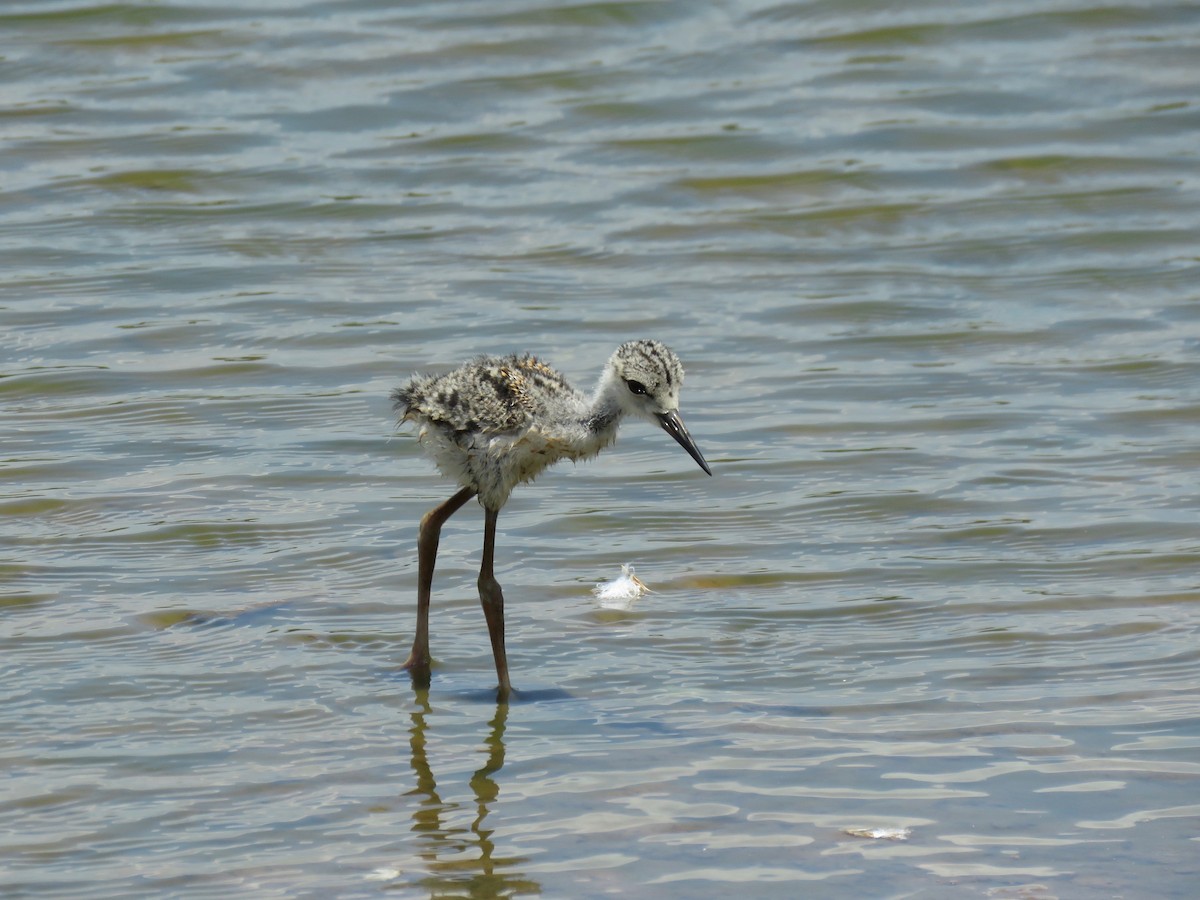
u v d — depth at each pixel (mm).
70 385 15109
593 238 18844
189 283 17500
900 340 16500
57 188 19641
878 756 9219
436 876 8031
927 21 24281
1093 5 24578
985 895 7797
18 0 24422
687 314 17047
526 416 10141
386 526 12602
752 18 24531
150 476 13336
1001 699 9930
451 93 22266
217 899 7816
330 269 17953
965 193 19906
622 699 10016
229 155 20609
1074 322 16859
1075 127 21484
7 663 10258
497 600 10156
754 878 7984
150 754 9203
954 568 11898
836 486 13406
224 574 11680
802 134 21297
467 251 18484
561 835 8406
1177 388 15234
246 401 14875
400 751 9328
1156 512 12750
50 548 12000
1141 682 10133
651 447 14352
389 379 15430
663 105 22047
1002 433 14391
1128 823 8438
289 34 23828
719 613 11242
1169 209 19469
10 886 7875
